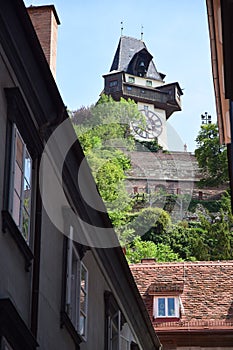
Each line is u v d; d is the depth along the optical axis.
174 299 38.75
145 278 40.59
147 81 167.75
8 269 16.31
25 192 17.66
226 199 110.38
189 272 41.09
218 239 96.00
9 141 16.67
